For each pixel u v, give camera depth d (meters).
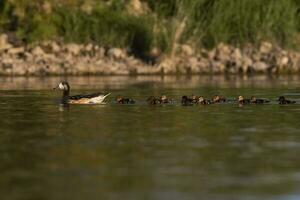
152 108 36.06
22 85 54.53
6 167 21.12
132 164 21.53
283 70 76.88
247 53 78.19
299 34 81.62
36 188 18.83
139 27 76.88
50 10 76.50
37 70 70.06
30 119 31.58
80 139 25.84
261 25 80.25
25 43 73.62
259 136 26.50
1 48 72.12
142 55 75.62
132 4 78.81
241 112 34.12
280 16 80.88
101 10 77.38
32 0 77.19
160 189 18.77
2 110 35.31
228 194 18.31
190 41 77.50
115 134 27.00
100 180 19.64
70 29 75.19
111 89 50.25
